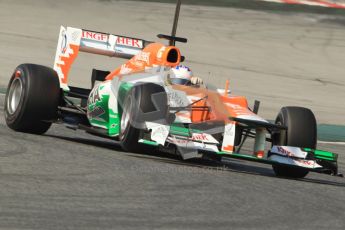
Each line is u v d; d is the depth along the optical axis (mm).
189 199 16828
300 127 22562
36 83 24844
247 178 21000
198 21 74438
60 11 73125
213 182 19375
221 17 76500
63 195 15898
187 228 14039
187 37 69125
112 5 76938
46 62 55500
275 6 80625
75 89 28125
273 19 77625
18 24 67062
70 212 14469
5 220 13375
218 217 15266
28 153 20828
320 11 80125
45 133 26875
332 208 17719
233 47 67625
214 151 21203
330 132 41812
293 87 57344
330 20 78688
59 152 21672
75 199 15633
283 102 51594
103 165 20125
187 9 78000
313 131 22688
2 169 18000
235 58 64375
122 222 14055
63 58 26938
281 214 16234
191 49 65375
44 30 66312
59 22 69562
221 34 71188
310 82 59750
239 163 26781
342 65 66188
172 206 15898
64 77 26797
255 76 59156
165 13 75938
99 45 26594
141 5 77875
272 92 54688
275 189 19562
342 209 17750
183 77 23938
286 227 14961
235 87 54688
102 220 14078
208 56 63812
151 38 66938
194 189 18078
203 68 59438
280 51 68188
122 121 22938
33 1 75438
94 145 25141
